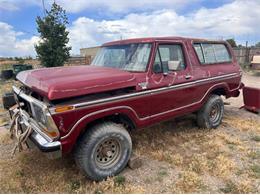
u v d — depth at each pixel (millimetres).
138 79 3633
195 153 4191
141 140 4680
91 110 3119
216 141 4652
